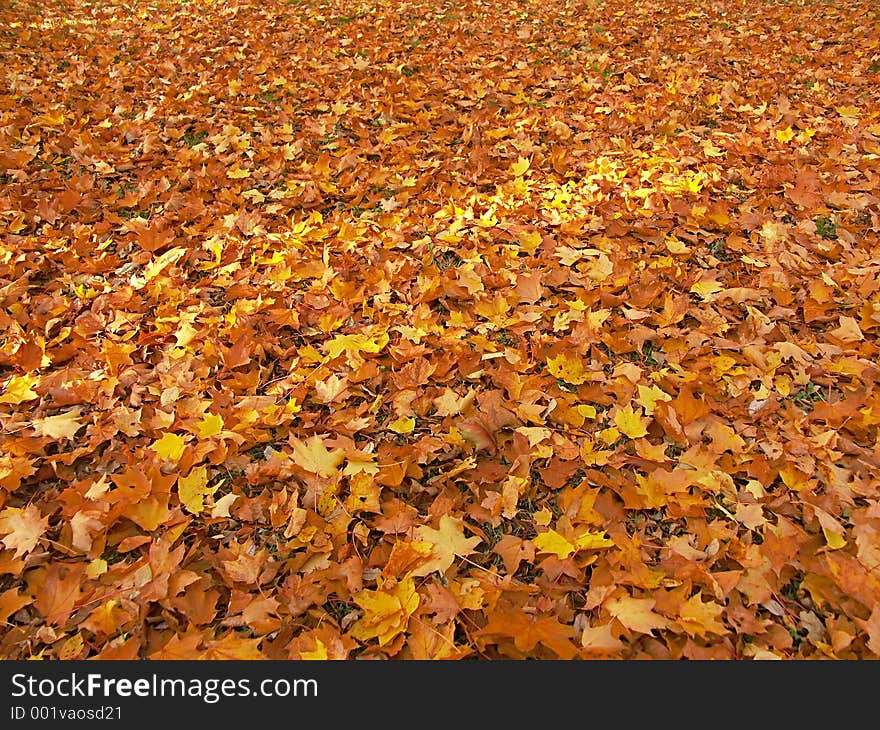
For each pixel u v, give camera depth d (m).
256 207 4.18
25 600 2.02
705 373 2.82
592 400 2.75
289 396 2.79
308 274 3.50
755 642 1.93
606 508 2.31
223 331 3.08
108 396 2.75
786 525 2.18
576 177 4.43
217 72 6.18
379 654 1.93
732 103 5.42
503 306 3.20
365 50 6.73
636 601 1.94
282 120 5.24
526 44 7.02
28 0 8.44
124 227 3.89
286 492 2.35
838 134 4.77
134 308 3.26
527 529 2.32
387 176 4.40
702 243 3.72
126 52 6.86
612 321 3.15
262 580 2.10
